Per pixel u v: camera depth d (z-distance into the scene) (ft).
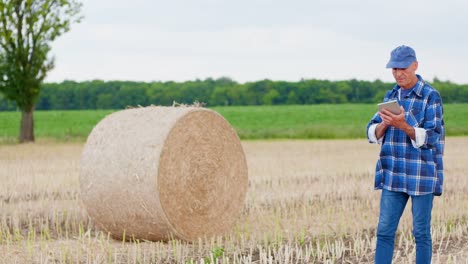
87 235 28.81
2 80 98.73
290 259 23.77
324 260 23.12
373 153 73.82
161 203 26.86
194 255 25.02
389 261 19.39
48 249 25.45
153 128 27.66
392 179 19.21
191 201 28.35
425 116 19.01
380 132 19.38
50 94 217.15
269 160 63.87
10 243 26.96
